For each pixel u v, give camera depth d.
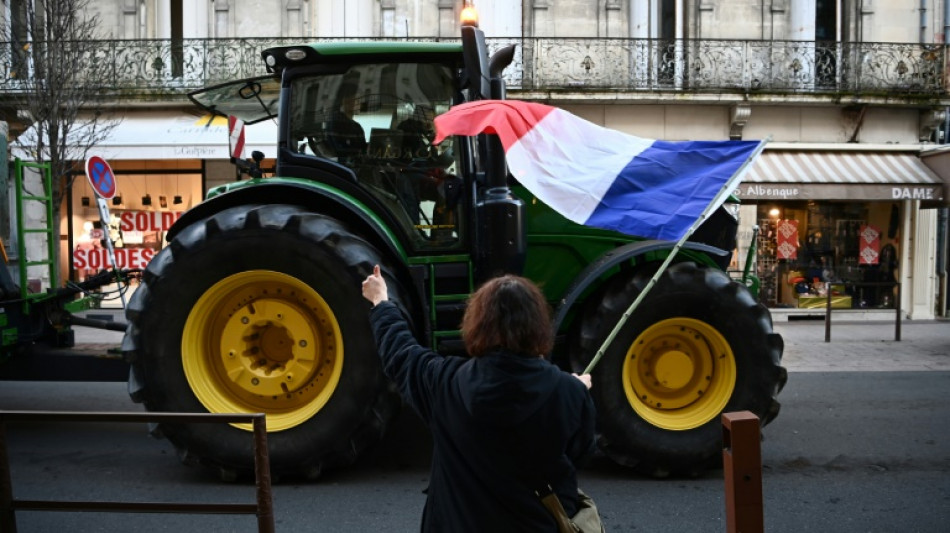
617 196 4.08
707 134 14.98
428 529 2.13
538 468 2.03
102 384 8.34
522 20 15.09
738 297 5.08
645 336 5.10
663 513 4.45
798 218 15.31
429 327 5.05
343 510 4.45
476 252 5.07
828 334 11.88
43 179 7.75
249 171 5.78
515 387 2.00
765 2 15.24
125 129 14.11
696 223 3.27
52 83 11.20
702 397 5.22
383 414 4.82
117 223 15.18
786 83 14.81
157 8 14.99
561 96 14.46
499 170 4.84
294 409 5.00
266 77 6.07
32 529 4.15
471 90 4.86
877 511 4.51
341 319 4.77
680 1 15.06
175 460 5.48
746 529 2.75
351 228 5.12
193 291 4.88
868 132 15.09
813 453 5.75
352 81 5.26
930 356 10.60
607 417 4.97
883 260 15.44
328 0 14.97
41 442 5.97
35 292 6.11
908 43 14.90
